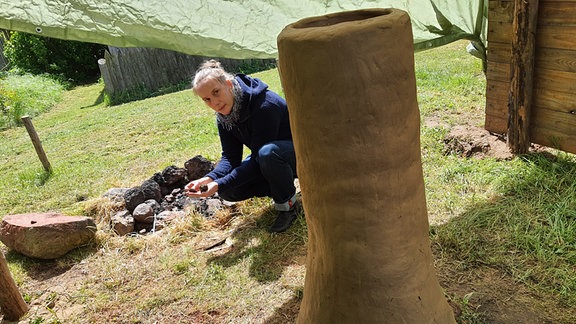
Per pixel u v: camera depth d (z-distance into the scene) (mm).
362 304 1594
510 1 3553
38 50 15156
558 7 3180
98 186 4727
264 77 10023
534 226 2732
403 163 1488
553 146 3475
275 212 3480
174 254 3176
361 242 1527
